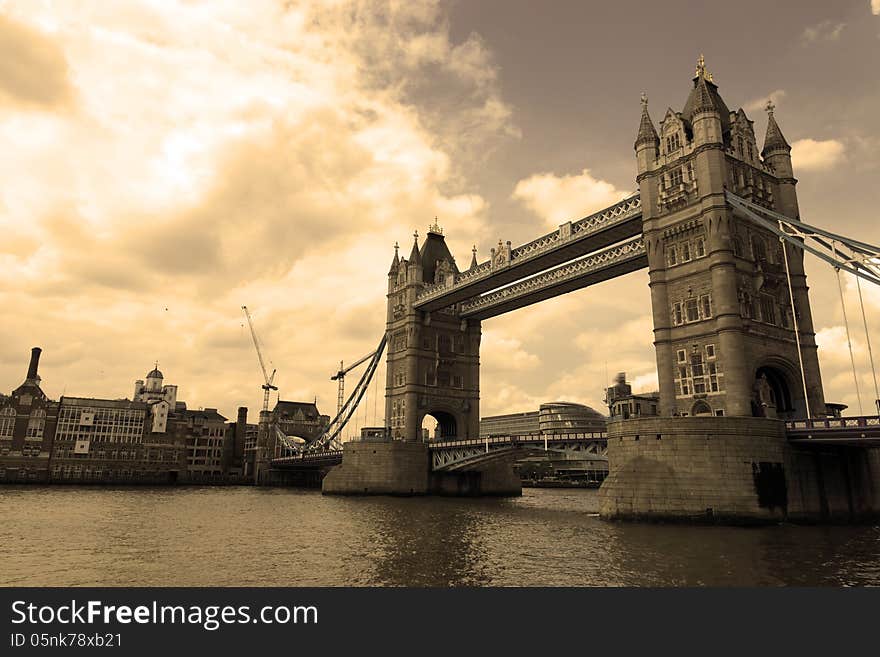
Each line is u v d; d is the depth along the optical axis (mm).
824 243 47938
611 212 64500
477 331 103812
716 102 59062
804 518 44562
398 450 88500
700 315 51875
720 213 51281
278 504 73125
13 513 56094
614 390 93500
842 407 57344
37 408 134125
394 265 106000
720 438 43844
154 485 140750
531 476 171875
